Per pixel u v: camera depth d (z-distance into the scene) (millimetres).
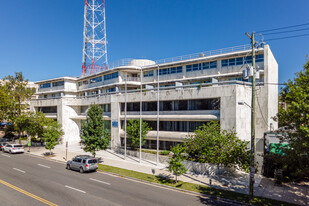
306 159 13742
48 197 15633
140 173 22562
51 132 33562
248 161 18672
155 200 15375
